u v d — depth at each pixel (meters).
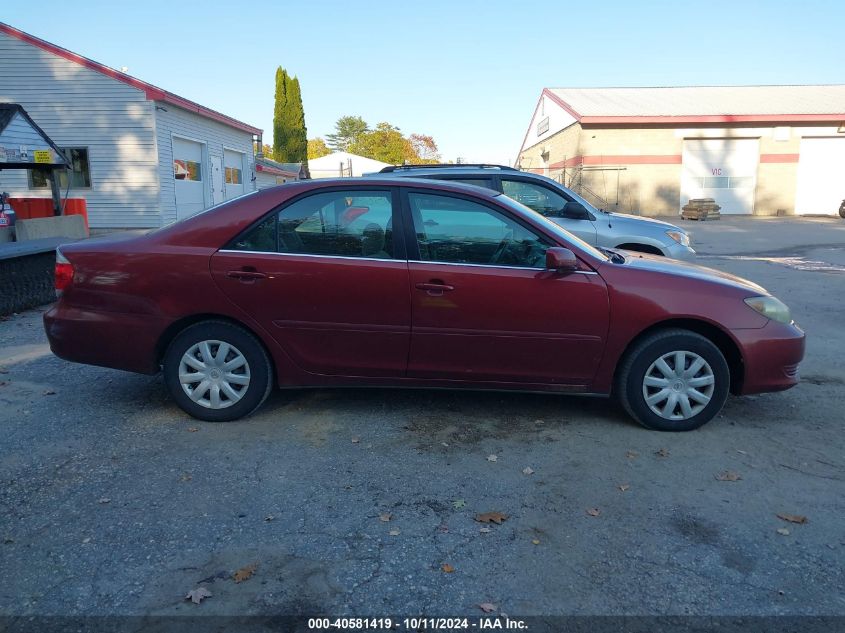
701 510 3.43
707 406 4.42
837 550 3.07
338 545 3.09
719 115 31.53
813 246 17.66
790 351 4.41
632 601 2.71
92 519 3.29
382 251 4.40
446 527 3.25
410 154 86.00
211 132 23.75
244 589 2.77
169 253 4.41
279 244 4.43
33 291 8.72
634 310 4.30
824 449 4.21
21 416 4.64
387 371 4.46
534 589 2.79
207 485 3.65
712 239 19.83
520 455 4.07
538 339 4.34
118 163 19.56
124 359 4.50
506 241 4.44
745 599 2.73
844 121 32.06
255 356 4.45
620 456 4.07
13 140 11.81
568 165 34.59
